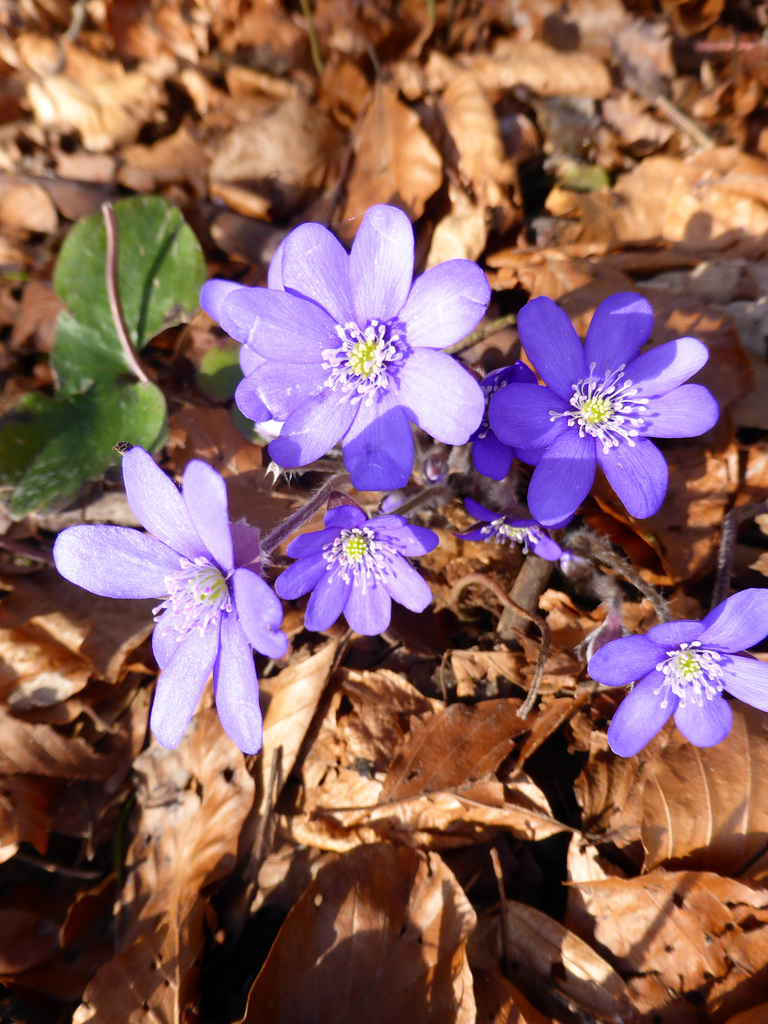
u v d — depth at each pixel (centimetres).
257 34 17
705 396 9
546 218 15
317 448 9
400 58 16
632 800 10
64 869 11
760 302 13
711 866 10
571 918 10
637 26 16
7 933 11
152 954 10
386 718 11
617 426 9
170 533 9
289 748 11
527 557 11
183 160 16
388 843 10
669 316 13
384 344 9
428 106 15
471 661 12
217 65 17
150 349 15
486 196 14
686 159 15
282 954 9
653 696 9
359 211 15
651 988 9
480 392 8
